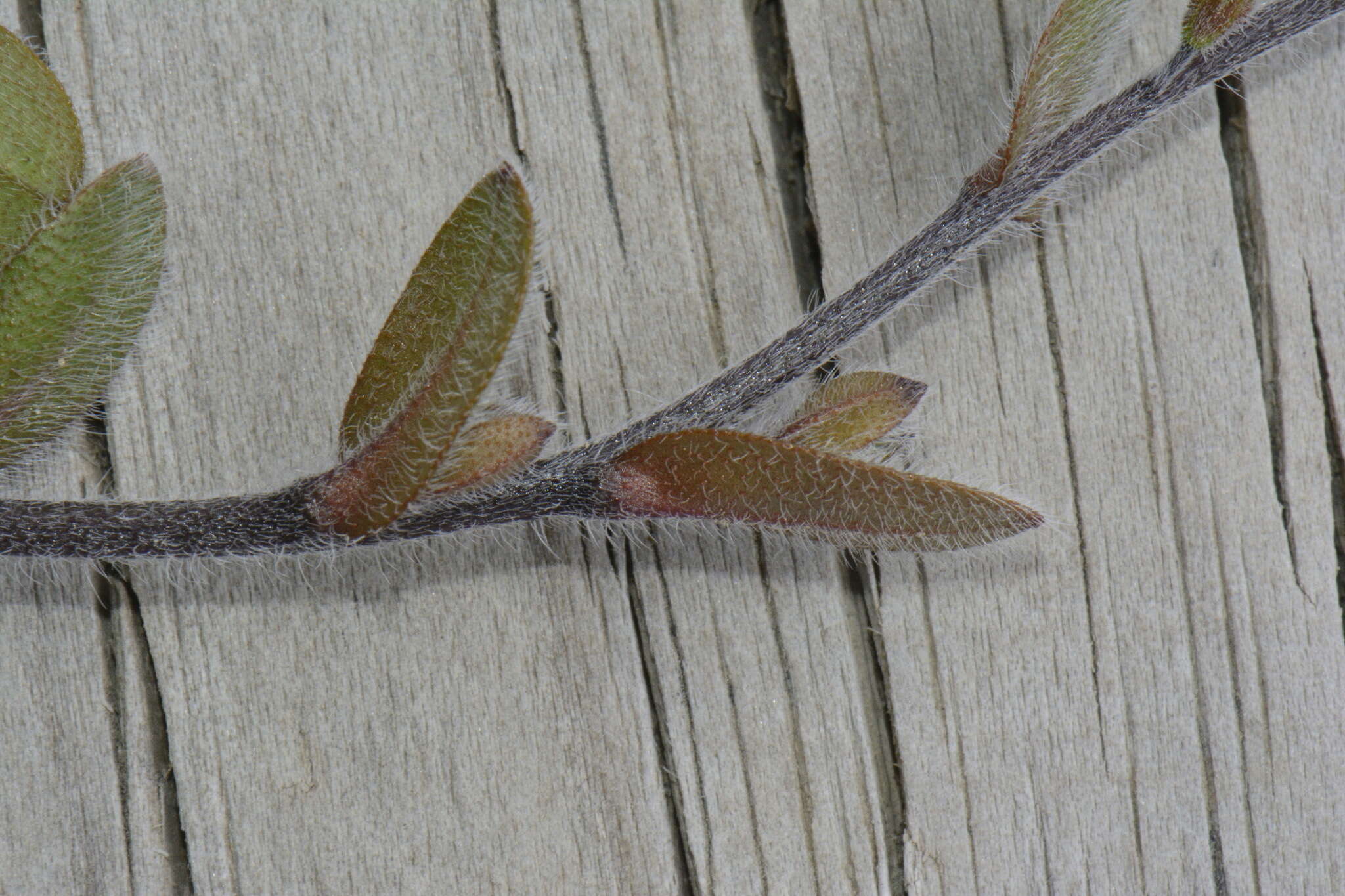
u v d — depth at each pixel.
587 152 0.21
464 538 0.21
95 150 0.21
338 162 0.21
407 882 0.21
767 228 0.21
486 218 0.19
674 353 0.21
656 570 0.21
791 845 0.21
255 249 0.21
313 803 0.21
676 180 0.21
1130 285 0.21
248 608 0.21
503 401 0.19
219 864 0.21
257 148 0.21
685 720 0.21
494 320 0.19
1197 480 0.21
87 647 0.21
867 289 0.20
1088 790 0.21
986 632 0.21
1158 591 0.21
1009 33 0.21
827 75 0.21
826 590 0.21
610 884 0.21
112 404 0.21
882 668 0.21
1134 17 0.20
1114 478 0.21
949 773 0.21
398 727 0.21
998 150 0.20
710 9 0.21
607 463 0.20
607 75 0.21
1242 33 0.20
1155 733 0.21
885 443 0.21
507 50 0.21
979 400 0.21
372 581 0.21
